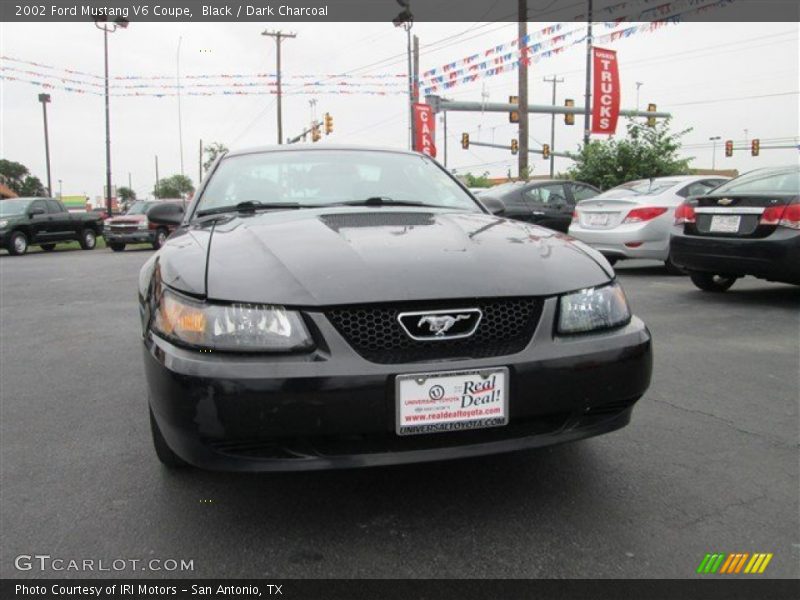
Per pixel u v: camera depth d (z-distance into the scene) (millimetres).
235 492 2615
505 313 2178
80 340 5723
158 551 2197
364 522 2352
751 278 8383
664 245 8531
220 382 1991
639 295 7086
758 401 3590
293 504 2500
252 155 3771
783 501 2463
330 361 2012
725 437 3090
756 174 6457
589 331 2256
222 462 2064
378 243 2426
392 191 3496
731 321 5645
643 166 16531
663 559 2094
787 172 6121
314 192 3432
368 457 2061
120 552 2197
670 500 2479
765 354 4547
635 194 8883
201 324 2084
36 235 19500
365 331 2070
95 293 8984
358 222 2771
